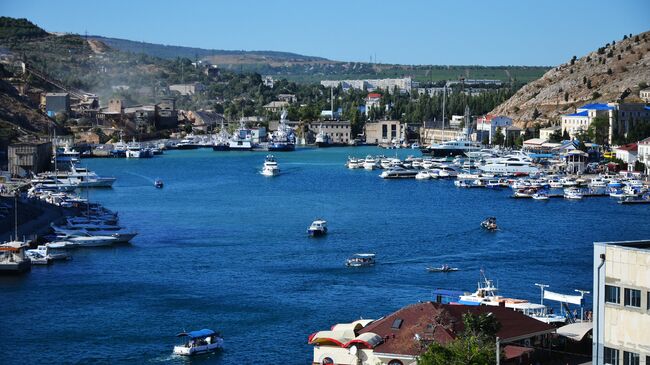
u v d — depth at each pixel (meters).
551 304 182.38
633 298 105.44
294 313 182.00
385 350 125.12
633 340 105.50
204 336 160.38
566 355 130.12
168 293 199.88
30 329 173.50
